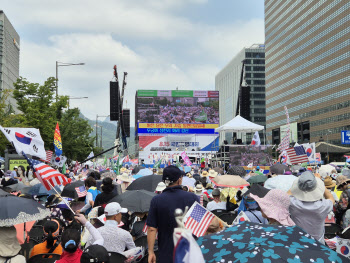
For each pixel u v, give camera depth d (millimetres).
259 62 191750
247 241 3100
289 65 150000
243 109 41688
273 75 164625
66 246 4676
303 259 2865
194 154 64500
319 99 129125
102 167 43625
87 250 3822
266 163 33438
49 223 5805
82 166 37406
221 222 5527
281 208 5121
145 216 7668
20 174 21266
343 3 114938
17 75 194500
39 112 38125
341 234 4371
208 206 9352
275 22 162625
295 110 145125
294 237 3152
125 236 5688
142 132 82750
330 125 123000
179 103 83812
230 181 9969
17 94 38656
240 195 9641
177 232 2189
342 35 116062
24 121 38312
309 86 135250
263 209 5125
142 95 83125
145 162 70250
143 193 7902
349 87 113188
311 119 134250
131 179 13445
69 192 11570
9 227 5352
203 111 83938
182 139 83312
